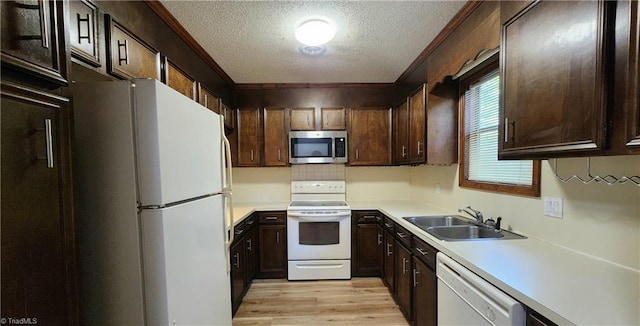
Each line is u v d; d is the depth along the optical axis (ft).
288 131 11.51
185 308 3.94
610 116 2.85
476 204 7.41
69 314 2.86
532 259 4.26
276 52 8.21
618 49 2.77
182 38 7.01
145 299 3.45
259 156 11.54
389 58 8.75
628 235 3.80
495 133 6.77
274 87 11.64
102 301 3.44
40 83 2.58
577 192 4.51
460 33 6.47
